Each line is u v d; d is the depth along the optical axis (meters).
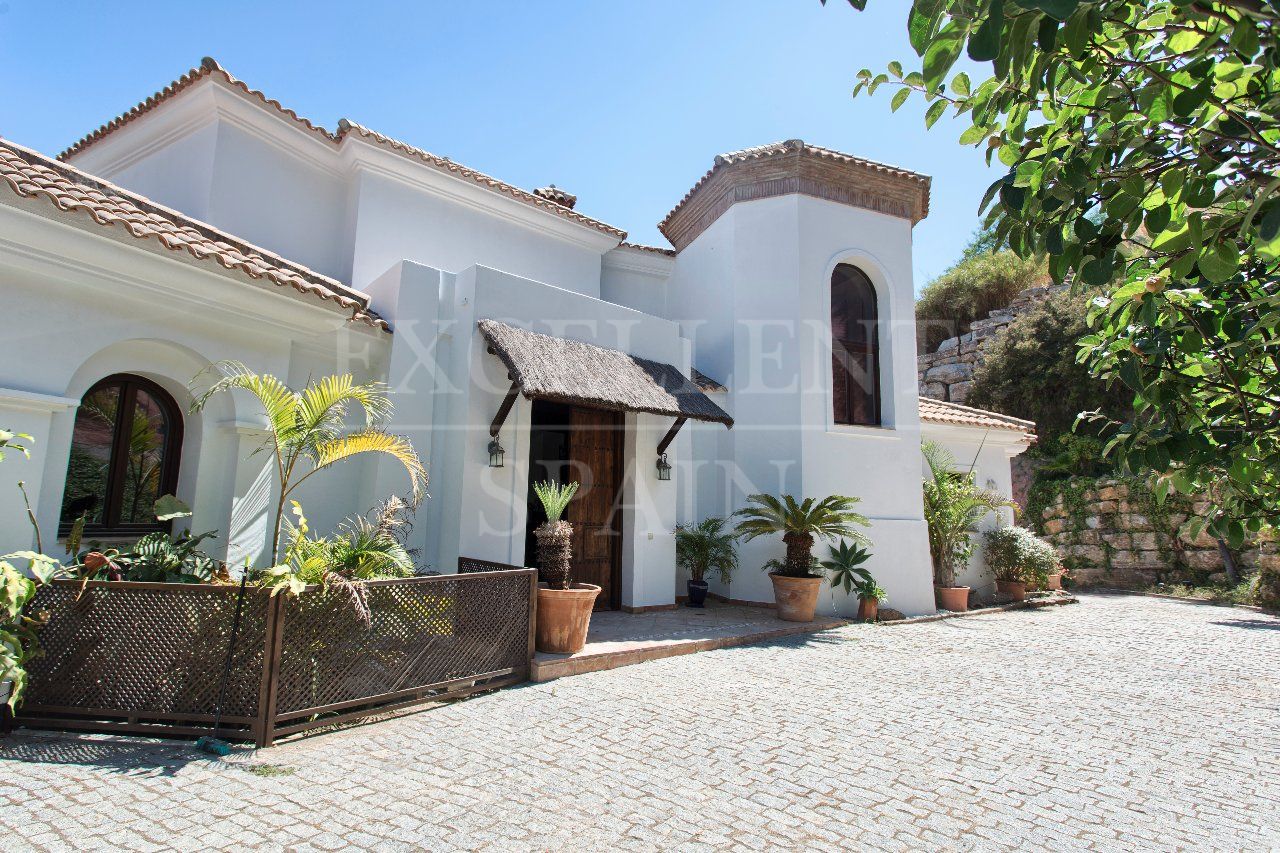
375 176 11.38
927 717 6.44
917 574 13.70
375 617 5.93
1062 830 4.19
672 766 4.95
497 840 3.78
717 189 14.96
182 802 4.07
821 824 4.13
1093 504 20.70
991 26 1.81
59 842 3.53
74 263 6.07
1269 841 4.12
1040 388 23.42
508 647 7.11
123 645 5.25
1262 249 1.97
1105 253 2.33
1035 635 11.52
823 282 13.78
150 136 10.98
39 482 5.96
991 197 2.60
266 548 7.90
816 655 9.08
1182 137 2.30
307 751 5.03
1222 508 2.85
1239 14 1.97
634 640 8.98
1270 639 11.40
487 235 13.02
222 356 7.50
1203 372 2.70
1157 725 6.49
